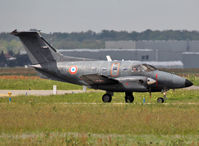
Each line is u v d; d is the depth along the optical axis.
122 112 88.31
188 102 115.81
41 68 126.00
